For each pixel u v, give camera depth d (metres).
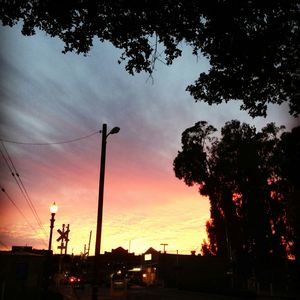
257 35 8.81
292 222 41.38
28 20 8.65
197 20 8.64
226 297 44.53
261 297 46.09
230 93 10.09
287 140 40.31
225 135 57.19
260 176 55.31
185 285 60.97
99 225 20.23
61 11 8.43
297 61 9.34
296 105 10.18
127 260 119.69
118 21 8.62
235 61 9.38
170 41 8.98
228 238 58.38
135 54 9.09
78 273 76.12
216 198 59.00
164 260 78.75
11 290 21.05
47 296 22.58
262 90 9.96
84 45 8.95
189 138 58.03
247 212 56.53
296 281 53.16
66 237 35.22
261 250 56.72
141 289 64.94
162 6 8.44
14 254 21.64
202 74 10.24
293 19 8.57
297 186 40.91
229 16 8.36
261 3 8.21
